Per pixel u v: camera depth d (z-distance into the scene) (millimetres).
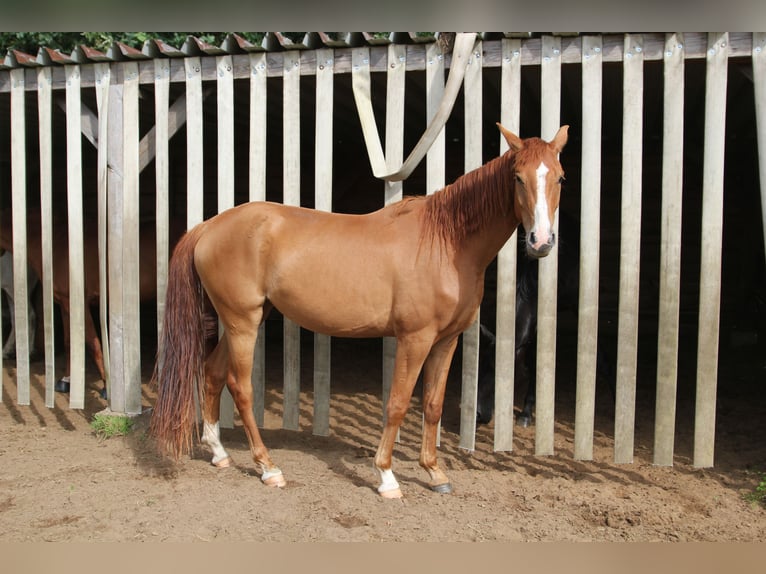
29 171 7035
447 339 3156
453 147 6645
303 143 6656
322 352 3805
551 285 3514
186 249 3301
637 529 2799
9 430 4133
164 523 2758
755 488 3238
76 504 2945
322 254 3039
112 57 3992
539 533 2744
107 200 4180
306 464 3590
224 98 3895
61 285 5082
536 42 3467
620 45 3369
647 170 6484
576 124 5715
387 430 3094
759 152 3236
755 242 6234
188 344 3240
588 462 3680
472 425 3660
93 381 5422
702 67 3619
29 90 4285
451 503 3061
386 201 3701
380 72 3789
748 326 6414
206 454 3729
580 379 3508
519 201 2695
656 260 6535
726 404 4766
